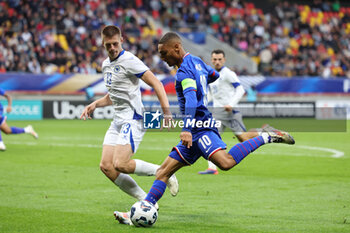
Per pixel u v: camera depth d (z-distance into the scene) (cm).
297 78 9612
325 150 4619
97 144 5006
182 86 1773
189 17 11694
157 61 10175
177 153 1836
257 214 2050
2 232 1748
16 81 8306
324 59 11750
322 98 9719
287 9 12656
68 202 2284
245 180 2953
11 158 3903
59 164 3584
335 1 13588
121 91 1977
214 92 3500
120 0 11069
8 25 9375
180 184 2806
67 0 10369
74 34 9850
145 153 4269
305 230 1775
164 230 1777
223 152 1791
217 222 1905
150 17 11575
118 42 1928
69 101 8656
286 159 3956
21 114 8406
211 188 2683
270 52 11438
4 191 2550
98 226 1838
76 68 9362
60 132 6347
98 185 2739
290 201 2330
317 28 12594
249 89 9344
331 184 2819
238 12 12412
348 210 2130
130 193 2028
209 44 11425
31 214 2038
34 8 9888
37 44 9350
